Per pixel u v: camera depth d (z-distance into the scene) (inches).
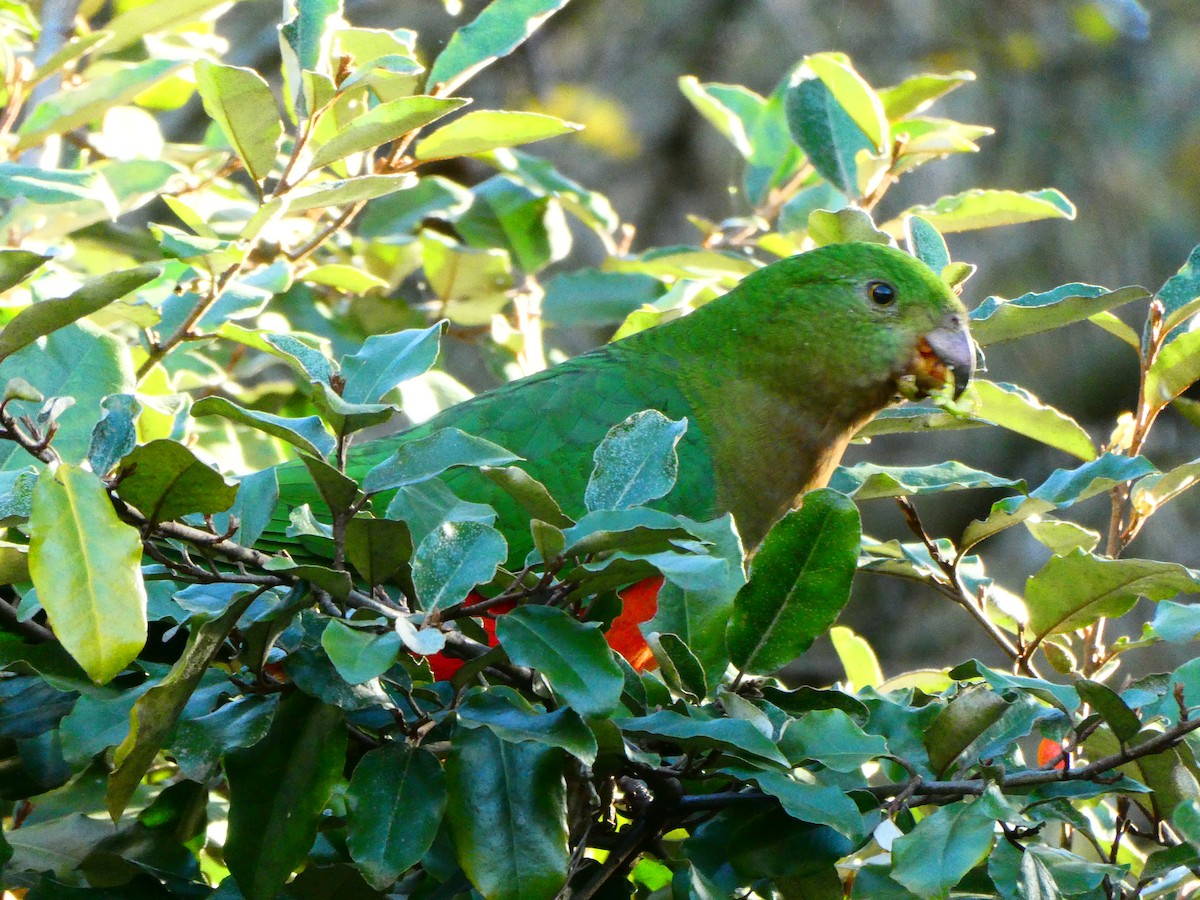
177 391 283.7
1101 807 248.4
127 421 160.9
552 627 159.5
